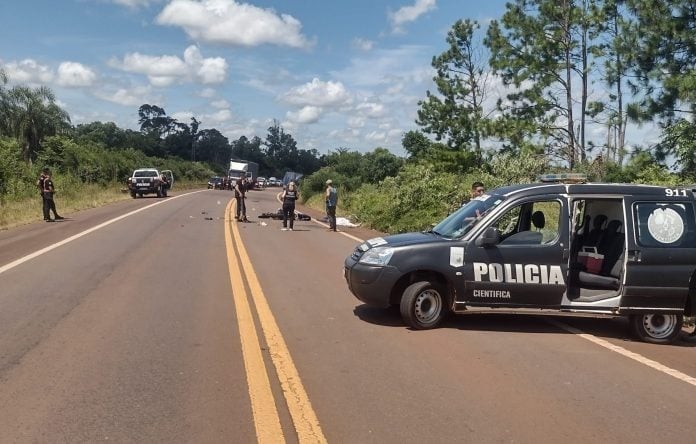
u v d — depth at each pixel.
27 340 6.67
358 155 58.66
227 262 12.67
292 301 9.07
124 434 4.45
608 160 26.86
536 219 8.40
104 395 5.17
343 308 8.70
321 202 38.19
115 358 6.14
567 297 7.72
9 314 7.75
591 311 7.67
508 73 33.53
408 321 7.68
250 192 64.12
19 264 11.48
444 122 41.50
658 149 23.38
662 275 7.59
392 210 21.36
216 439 4.40
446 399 5.31
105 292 9.23
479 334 7.57
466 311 7.83
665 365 6.61
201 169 99.44
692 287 7.60
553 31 32.69
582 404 5.30
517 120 32.53
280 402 5.12
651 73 23.28
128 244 14.91
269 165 159.88
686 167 22.16
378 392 5.43
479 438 4.54
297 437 4.47
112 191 43.19
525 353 6.81
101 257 12.66
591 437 4.62
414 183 21.47
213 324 7.58
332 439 4.45
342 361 6.28
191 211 27.92
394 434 4.57
